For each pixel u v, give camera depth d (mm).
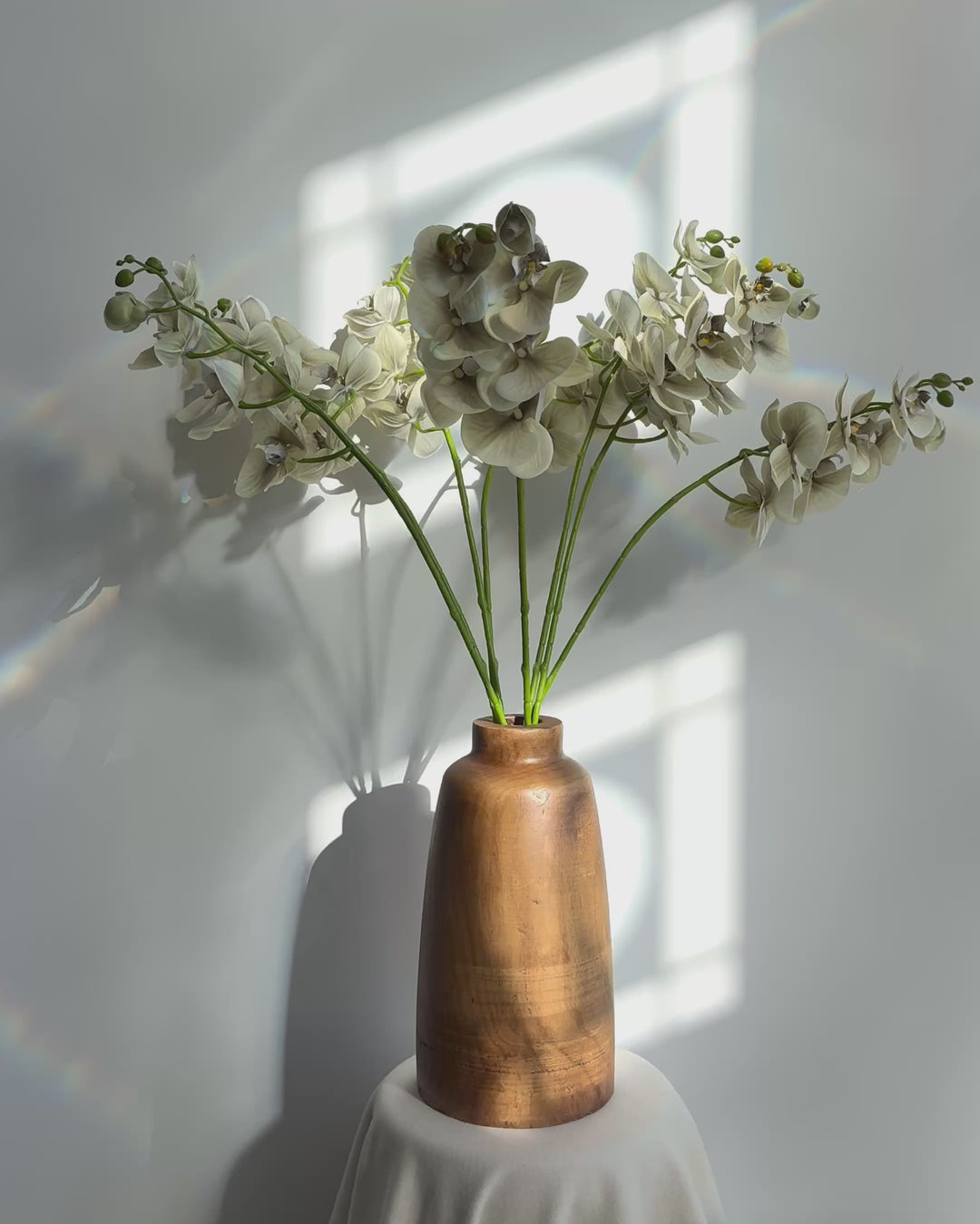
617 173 1299
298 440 1154
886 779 1347
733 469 1321
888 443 1131
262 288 1290
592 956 1134
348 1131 1354
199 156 1283
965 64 1302
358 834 1339
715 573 1333
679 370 1055
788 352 1127
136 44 1274
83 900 1324
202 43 1277
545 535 1321
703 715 1340
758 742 1343
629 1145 1097
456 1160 1077
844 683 1340
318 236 1291
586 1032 1129
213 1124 1347
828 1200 1360
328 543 1319
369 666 1329
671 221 1304
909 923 1352
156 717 1319
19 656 1306
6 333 1284
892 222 1310
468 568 1324
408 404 1208
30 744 1312
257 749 1327
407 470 1313
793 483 1098
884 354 1317
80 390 1294
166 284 1069
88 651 1312
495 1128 1112
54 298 1285
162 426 1300
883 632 1340
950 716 1342
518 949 1104
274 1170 1353
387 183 1292
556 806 1120
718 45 1297
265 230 1288
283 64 1281
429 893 1153
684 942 1353
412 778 1339
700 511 1329
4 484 1293
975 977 1354
